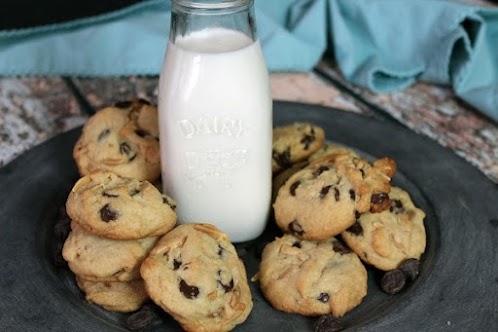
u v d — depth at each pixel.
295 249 0.55
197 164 0.56
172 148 0.56
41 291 0.54
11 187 0.62
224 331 0.51
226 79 0.54
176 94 0.54
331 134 0.69
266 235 0.60
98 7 0.82
